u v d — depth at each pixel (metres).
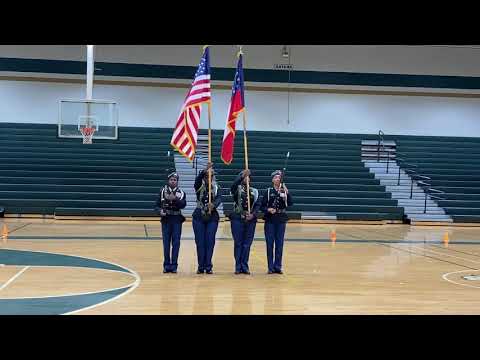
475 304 7.10
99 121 22.27
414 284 8.55
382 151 26.36
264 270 9.66
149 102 26.56
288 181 23.30
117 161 22.98
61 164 22.61
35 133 24.38
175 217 9.10
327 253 12.30
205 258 9.12
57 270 9.12
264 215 9.32
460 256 12.34
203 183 9.14
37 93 25.84
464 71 27.92
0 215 19.77
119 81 26.31
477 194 23.73
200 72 9.34
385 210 22.17
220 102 26.80
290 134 26.53
